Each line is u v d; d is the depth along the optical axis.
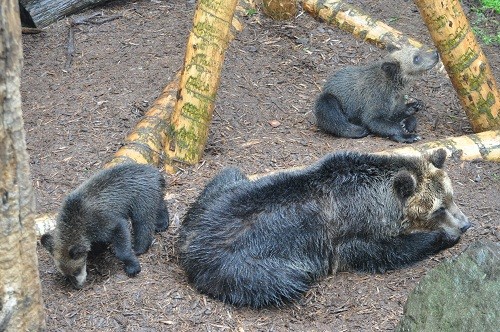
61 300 6.79
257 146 9.64
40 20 12.82
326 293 7.01
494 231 7.85
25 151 4.76
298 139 9.92
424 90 11.52
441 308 5.94
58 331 6.38
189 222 7.28
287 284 6.72
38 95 11.05
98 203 7.01
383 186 7.27
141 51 12.01
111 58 11.89
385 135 10.14
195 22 8.81
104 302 6.73
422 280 6.27
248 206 6.98
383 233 7.30
